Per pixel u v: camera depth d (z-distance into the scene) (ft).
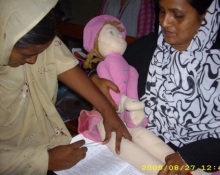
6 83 2.55
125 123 3.09
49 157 2.61
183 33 2.55
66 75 3.01
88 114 3.08
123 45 3.31
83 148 2.74
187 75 2.86
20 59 2.25
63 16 6.84
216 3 2.58
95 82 3.17
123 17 6.55
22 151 2.59
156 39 3.37
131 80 3.29
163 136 3.21
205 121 2.95
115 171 2.57
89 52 3.49
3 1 2.05
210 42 2.75
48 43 2.18
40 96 2.79
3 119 2.73
